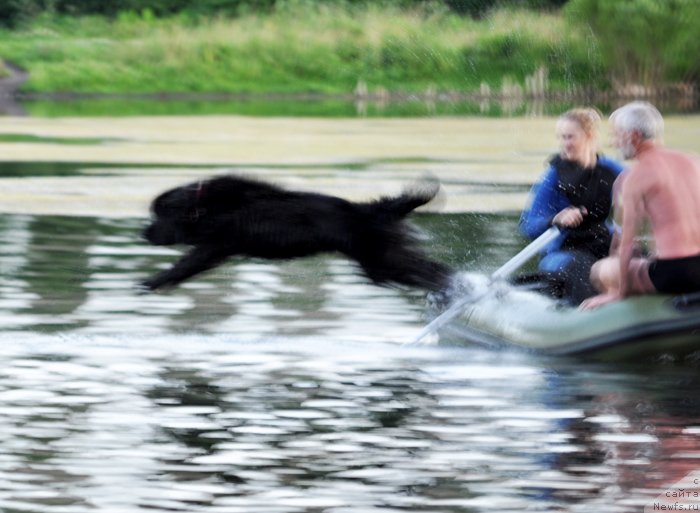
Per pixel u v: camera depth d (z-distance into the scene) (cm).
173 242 1253
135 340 1252
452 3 7056
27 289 1498
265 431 952
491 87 6275
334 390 1071
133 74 6562
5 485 840
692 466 880
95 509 801
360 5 7250
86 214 2127
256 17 7338
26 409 1005
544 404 1028
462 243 1819
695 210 1158
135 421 977
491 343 1234
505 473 866
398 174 2722
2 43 7012
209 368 1142
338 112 5012
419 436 941
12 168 2875
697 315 1150
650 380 1111
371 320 1356
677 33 5941
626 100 5822
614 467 878
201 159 3091
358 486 841
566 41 6191
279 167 2880
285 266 1673
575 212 1261
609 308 1180
